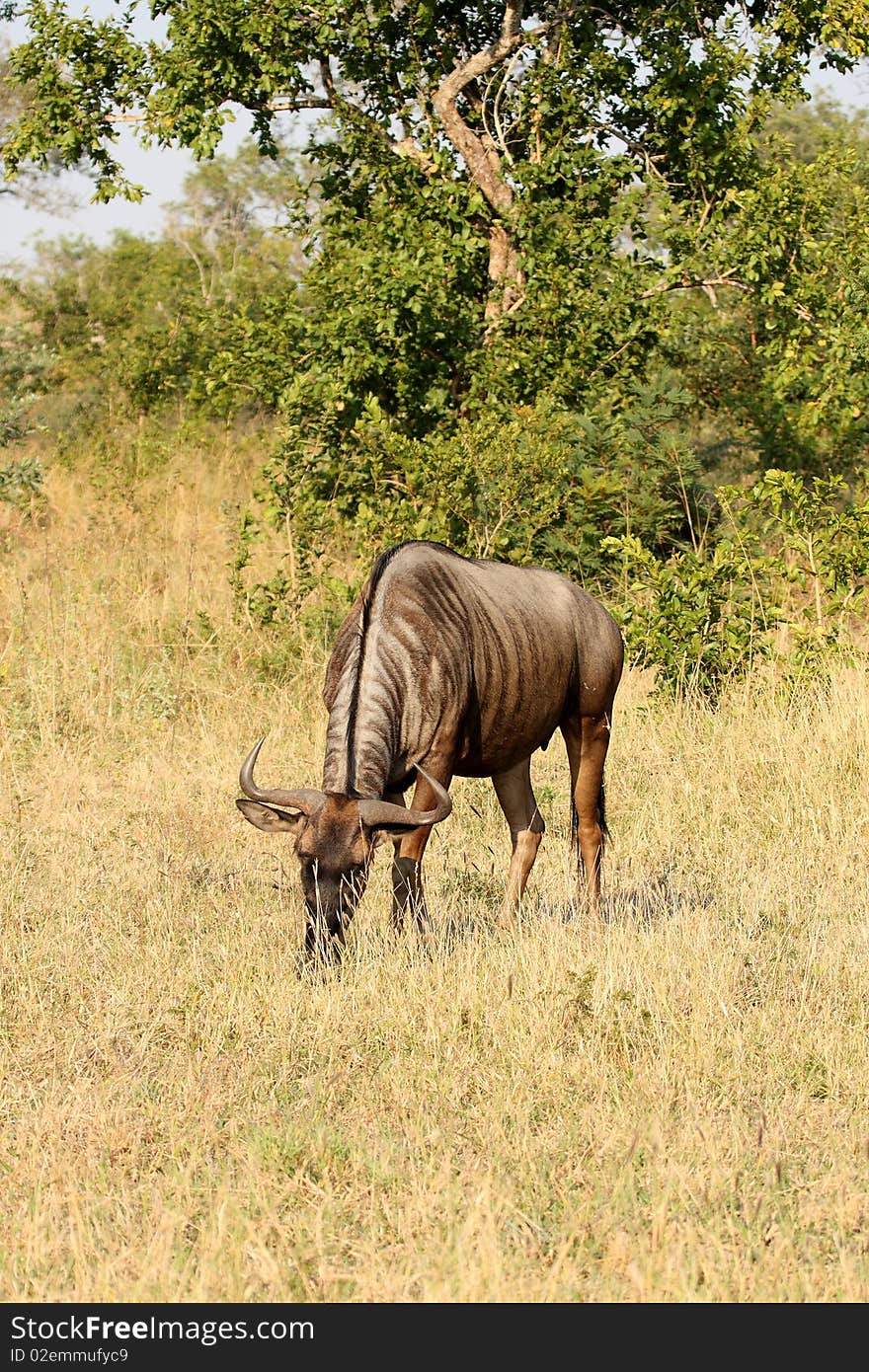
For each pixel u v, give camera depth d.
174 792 16.02
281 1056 9.40
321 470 23.88
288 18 22.95
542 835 13.60
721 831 14.89
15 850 13.92
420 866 11.74
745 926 11.75
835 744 16.33
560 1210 7.46
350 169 26.02
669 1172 7.72
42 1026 9.80
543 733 13.16
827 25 23.72
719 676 18.95
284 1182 7.75
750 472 28.97
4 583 23.12
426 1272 6.77
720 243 24.06
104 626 20.95
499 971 10.73
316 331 23.20
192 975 10.73
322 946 10.31
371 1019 9.91
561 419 21.94
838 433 27.81
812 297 24.11
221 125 23.38
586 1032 9.61
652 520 22.98
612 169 24.19
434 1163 7.90
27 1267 6.94
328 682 12.02
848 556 19.25
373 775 11.09
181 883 12.93
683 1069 9.11
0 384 32.72
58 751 17.17
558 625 13.23
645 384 24.88
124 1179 7.84
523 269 23.64
